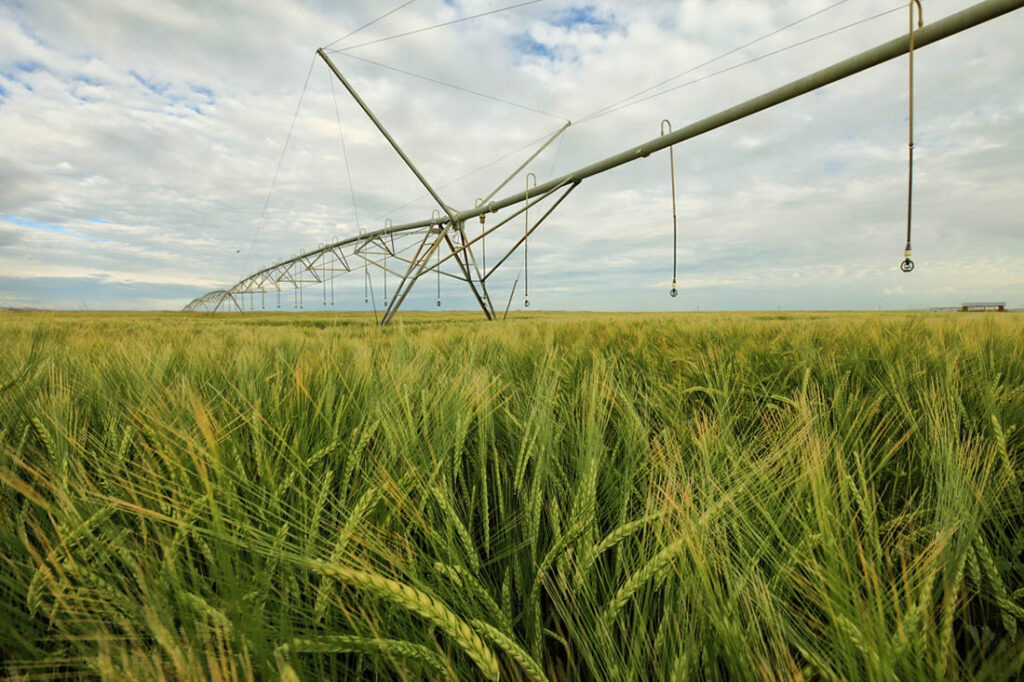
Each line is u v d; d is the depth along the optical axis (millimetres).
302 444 1434
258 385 2057
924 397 1885
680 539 811
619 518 1226
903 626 652
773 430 1621
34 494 903
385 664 821
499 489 1336
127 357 2641
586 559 969
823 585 738
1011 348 3477
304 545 986
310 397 1614
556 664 1008
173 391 1796
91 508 1143
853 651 652
